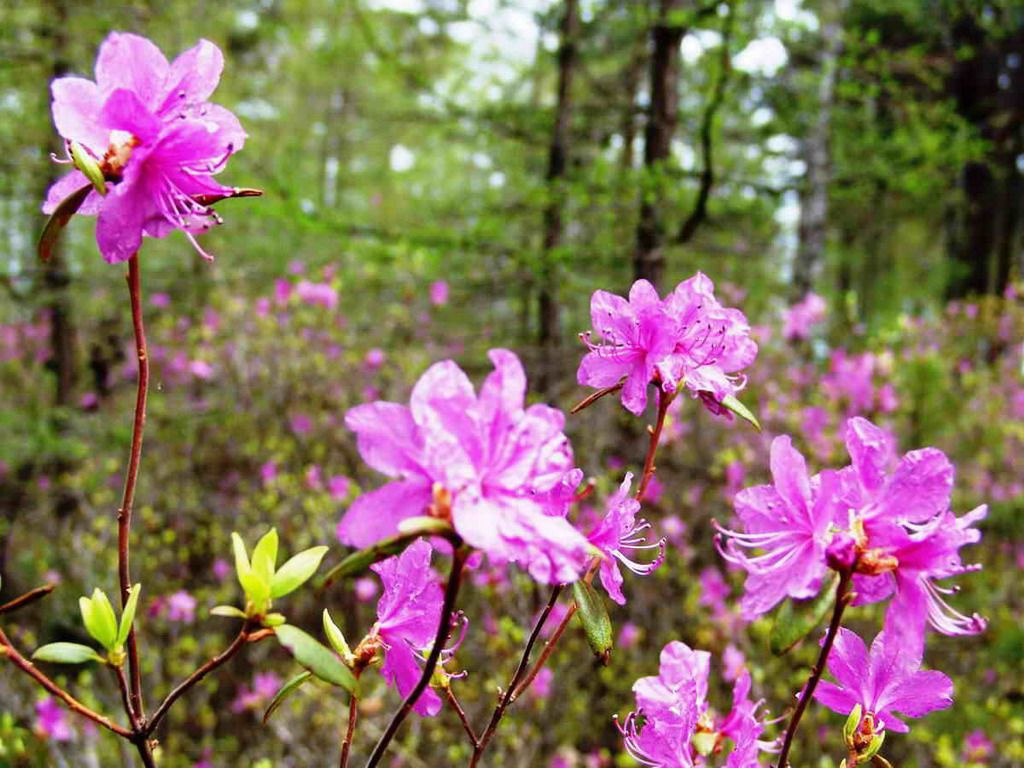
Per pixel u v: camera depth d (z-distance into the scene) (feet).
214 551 21.83
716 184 20.76
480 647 15.89
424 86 22.59
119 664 3.75
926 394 21.35
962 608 19.95
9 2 24.16
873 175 23.53
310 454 22.59
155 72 4.00
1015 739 15.30
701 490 20.48
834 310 35.58
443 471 3.04
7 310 34.37
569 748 14.53
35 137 25.94
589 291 21.66
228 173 19.72
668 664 4.79
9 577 23.50
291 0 31.45
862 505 3.61
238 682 18.88
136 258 3.93
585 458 18.74
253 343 23.71
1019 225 50.90
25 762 13.17
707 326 5.00
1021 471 24.52
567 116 22.79
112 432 24.94
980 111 38.99
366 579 17.81
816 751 14.10
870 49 23.50
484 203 24.06
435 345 24.73
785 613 3.51
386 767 14.24
